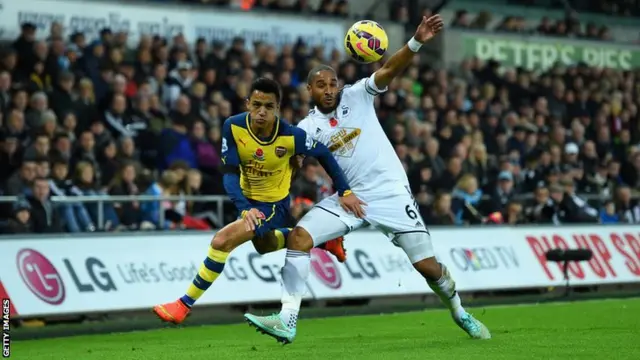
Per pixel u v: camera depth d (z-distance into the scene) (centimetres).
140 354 1234
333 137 1212
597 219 2438
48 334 1630
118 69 2358
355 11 3303
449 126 2623
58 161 1959
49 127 2052
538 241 2242
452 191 2359
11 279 1706
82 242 1789
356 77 2761
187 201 2069
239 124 1146
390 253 2070
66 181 1956
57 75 2272
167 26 2625
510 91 3059
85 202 1911
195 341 1423
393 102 2639
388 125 2525
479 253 2148
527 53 3388
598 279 2275
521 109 2939
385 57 2917
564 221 2394
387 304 2091
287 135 1150
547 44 3422
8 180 1939
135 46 2578
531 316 1680
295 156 1182
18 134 2091
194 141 2261
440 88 2831
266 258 1950
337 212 1195
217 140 2302
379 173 1214
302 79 2644
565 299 2119
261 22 2778
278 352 1201
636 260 2359
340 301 2075
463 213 2273
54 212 1866
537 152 2694
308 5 3041
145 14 2591
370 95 1215
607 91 3256
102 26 2530
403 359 1073
